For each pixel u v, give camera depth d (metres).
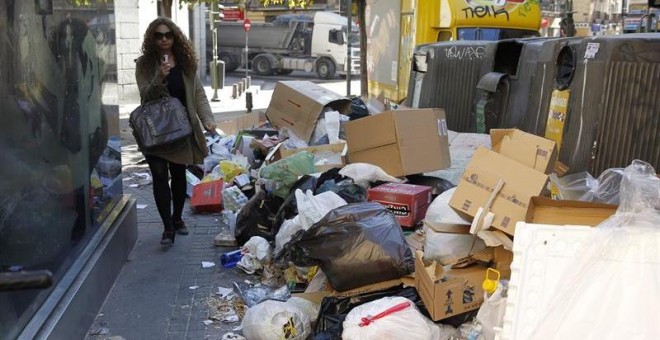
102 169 5.13
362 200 5.15
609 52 4.64
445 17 12.36
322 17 33.56
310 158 5.91
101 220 5.08
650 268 2.18
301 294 4.24
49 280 2.01
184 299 4.79
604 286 2.18
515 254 2.32
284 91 8.21
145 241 6.09
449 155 5.80
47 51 3.87
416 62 9.11
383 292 3.93
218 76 23.84
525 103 6.26
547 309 2.20
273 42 34.97
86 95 4.66
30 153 3.55
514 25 12.63
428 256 3.77
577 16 37.00
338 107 8.10
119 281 5.10
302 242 4.09
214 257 5.67
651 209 2.50
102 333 4.21
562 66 5.51
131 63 18.59
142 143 5.50
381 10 15.01
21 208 3.40
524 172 3.55
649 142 4.57
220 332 4.29
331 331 3.72
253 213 5.78
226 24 35.94
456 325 3.56
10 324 3.12
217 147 8.46
